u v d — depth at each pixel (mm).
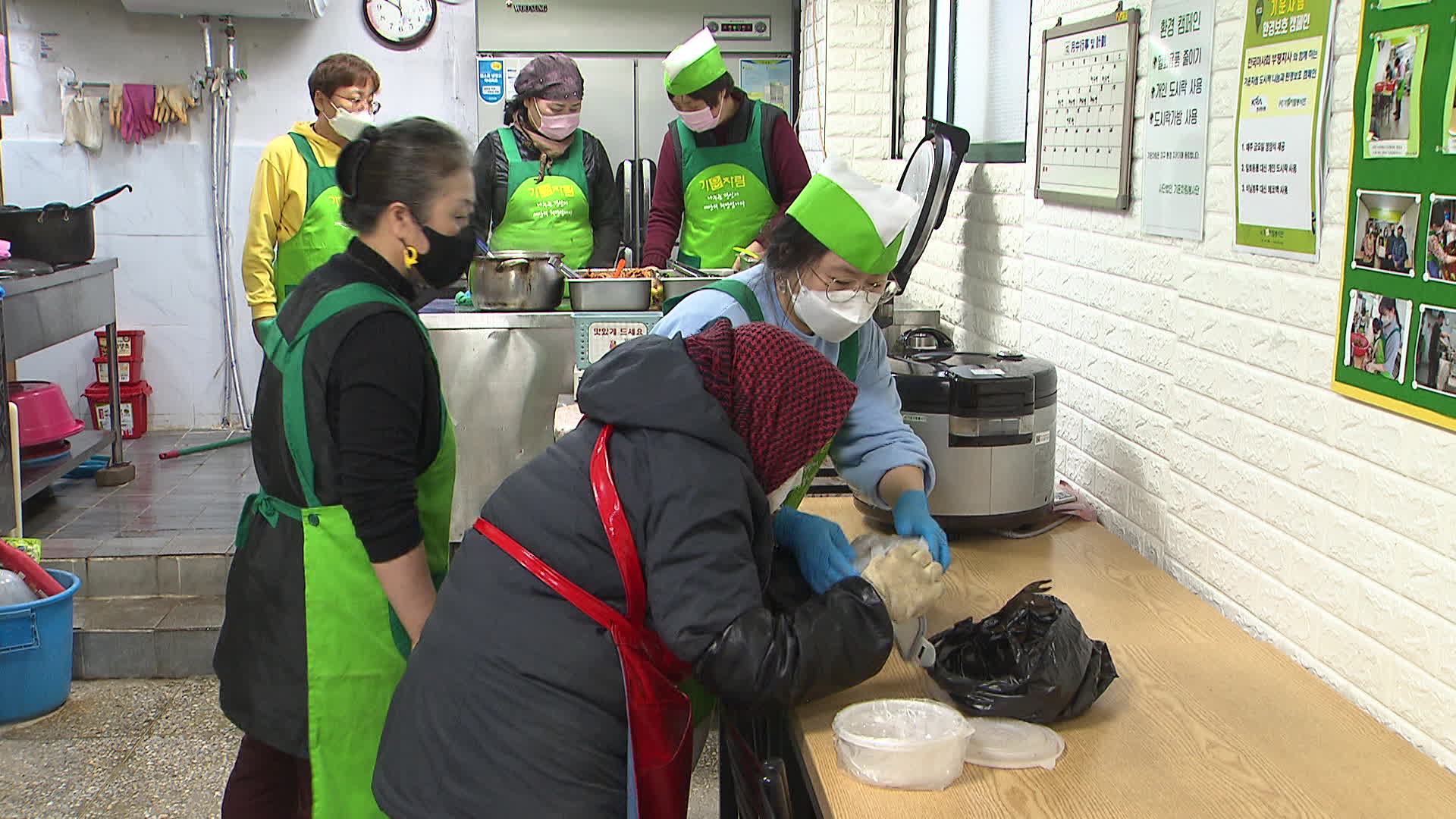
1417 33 1548
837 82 5172
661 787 1520
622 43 5828
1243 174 2000
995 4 3535
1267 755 1559
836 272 1896
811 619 1516
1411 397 1591
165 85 5980
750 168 4277
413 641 1919
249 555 2014
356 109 4230
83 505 4773
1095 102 2633
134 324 6184
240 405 6266
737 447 1498
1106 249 2615
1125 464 2520
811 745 1575
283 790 2166
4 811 3055
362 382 1810
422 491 2004
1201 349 2178
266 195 4211
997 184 3490
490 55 5805
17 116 5953
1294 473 1887
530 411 3605
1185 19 2211
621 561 1482
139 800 3119
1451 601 1539
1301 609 1875
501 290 3523
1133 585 2217
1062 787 1476
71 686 3734
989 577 2254
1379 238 1642
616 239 4590
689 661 1457
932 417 2420
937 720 1554
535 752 1500
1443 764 1559
